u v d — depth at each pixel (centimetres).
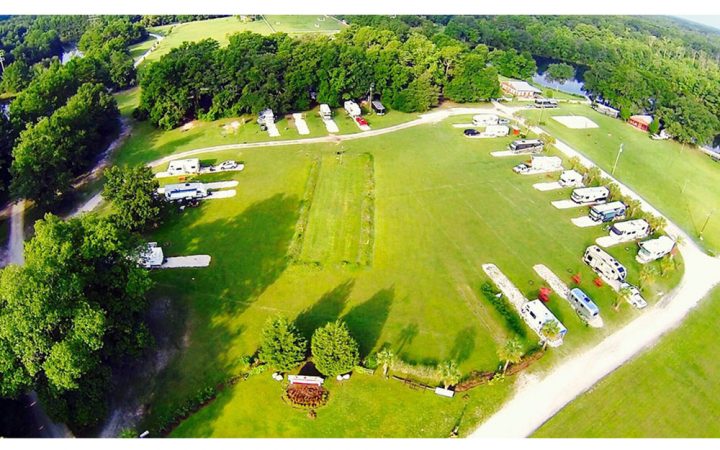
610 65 16225
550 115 13775
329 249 7419
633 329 6200
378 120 12688
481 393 5247
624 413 5100
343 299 6481
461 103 14375
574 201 8975
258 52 13212
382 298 6506
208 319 6125
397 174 9788
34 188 8131
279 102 12325
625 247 7775
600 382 5431
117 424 4897
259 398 5150
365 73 13075
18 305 4406
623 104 14200
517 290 6631
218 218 8156
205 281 6731
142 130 11894
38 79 13000
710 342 6062
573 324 6209
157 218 7738
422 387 5262
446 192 9181
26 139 8562
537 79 19600
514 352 5234
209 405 5075
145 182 7631
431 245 7594
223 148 10825
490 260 7312
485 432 4862
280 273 6925
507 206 8788
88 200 8950
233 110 12325
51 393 4547
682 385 5462
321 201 8694
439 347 5772
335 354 5178
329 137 11481
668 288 6988
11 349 4403
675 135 12525
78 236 5316
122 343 5116
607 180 9375
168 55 12688
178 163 9538
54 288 4644
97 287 5222
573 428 4922
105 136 11506
